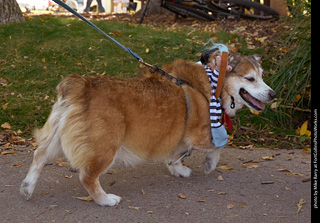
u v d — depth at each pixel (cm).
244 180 423
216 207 353
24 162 474
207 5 964
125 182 416
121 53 787
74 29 874
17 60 762
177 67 411
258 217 333
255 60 423
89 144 336
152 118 364
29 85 704
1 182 405
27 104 655
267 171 454
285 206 354
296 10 752
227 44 798
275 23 912
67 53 786
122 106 350
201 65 418
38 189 389
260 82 413
